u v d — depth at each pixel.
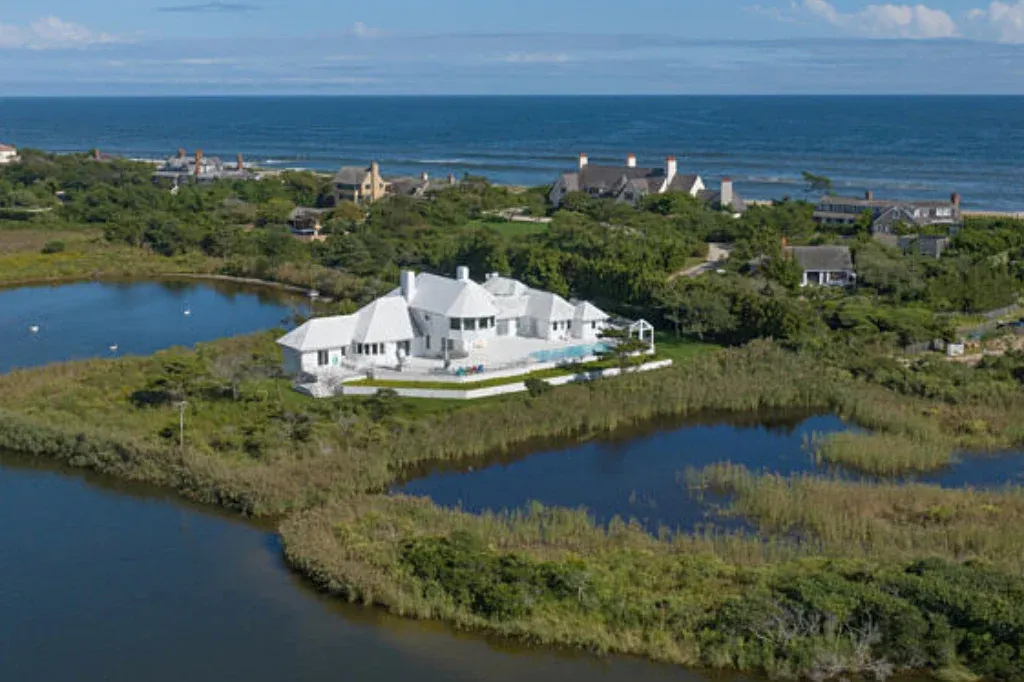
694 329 125.50
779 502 79.06
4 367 119.06
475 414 97.69
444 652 61.22
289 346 108.88
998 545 70.62
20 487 85.44
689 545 71.00
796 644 58.41
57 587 69.06
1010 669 57.03
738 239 181.00
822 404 108.62
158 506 81.88
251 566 71.62
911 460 90.75
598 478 88.50
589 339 122.31
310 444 89.25
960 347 121.00
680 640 60.50
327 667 60.00
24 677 59.22
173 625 64.38
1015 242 175.88
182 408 91.06
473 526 74.19
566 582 64.25
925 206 198.00
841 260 155.12
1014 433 96.31
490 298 118.56
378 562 68.38
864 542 72.94
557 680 58.53
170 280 177.75
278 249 182.88
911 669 58.44
